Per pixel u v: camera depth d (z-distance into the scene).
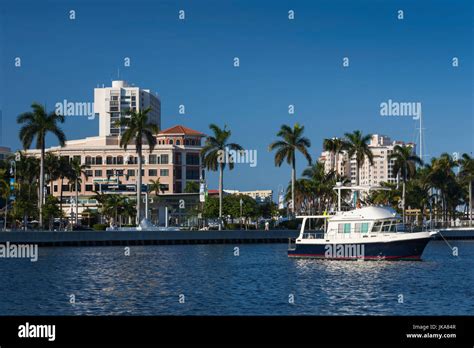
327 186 181.50
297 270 78.06
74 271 77.19
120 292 60.22
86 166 197.62
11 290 61.31
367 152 167.12
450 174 191.62
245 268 80.88
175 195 193.00
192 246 127.31
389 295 58.47
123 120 145.75
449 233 155.88
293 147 158.25
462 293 59.47
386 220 86.00
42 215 138.50
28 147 137.50
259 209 172.00
